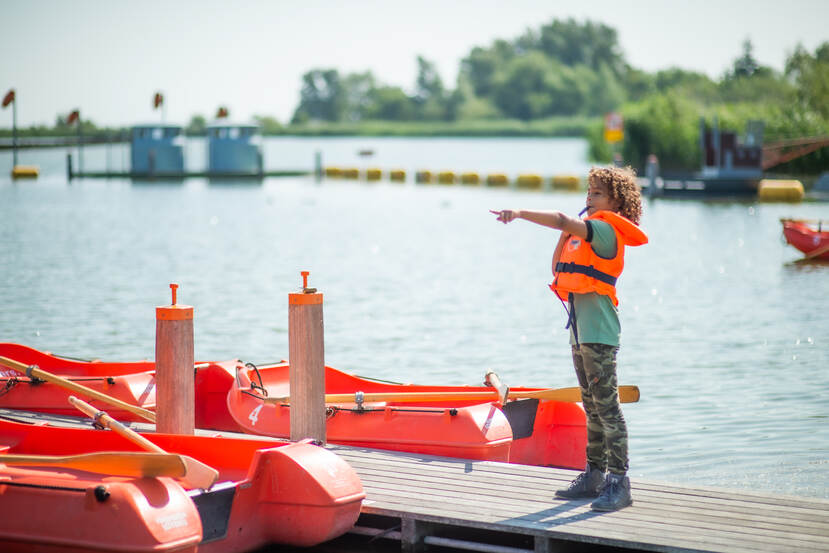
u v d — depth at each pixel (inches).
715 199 1614.2
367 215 1425.9
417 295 740.7
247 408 345.7
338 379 372.5
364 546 255.8
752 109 2194.9
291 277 830.5
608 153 2386.8
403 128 7224.4
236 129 2324.1
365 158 3671.3
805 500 247.8
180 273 849.5
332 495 235.8
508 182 2091.5
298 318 289.7
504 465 281.7
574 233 235.9
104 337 580.1
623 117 2229.3
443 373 496.7
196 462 227.0
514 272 863.7
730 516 235.9
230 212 1466.5
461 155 3919.8
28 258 940.6
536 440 331.0
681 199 1614.2
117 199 1704.0
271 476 242.7
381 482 265.7
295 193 1886.1
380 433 312.2
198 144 6013.8
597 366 241.9
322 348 293.4
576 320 243.9
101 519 210.8
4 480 223.3
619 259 241.4
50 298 716.0
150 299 713.0
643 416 412.5
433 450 303.3
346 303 705.6
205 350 549.3
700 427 394.9
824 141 1913.1
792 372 486.9
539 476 271.1
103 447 270.1
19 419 336.5
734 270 850.1
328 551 252.8
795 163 1951.3
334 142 6505.9
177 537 210.5
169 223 1294.3
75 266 888.9
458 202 1649.9
